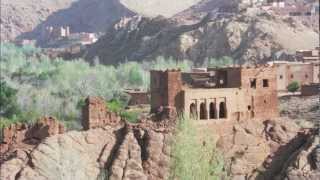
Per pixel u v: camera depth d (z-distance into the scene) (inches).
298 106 6087.6
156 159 3924.7
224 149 4188.0
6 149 4138.8
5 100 7475.4
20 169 3823.8
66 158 3855.8
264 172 4168.3
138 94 7037.4
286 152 4232.3
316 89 6323.8
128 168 3909.9
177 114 4109.3
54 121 4232.3
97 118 4190.5
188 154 2886.3
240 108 4333.2
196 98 4237.2
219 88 4325.8
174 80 4249.5
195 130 2977.4
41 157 3841.0
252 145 4224.9
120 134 4035.4
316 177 4028.1
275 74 4441.4
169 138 3732.8
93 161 3932.1
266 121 4355.3
